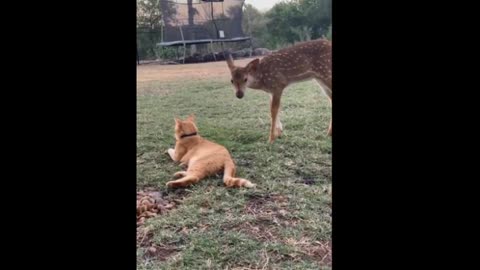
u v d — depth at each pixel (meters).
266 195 1.61
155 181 1.65
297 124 1.74
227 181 1.65
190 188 1.65
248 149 1.72
